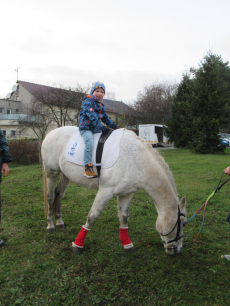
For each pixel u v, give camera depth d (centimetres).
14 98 3625
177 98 2016
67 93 2325
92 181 295
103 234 354
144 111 3781
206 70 1585
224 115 1562
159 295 224
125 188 279
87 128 293
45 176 367
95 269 263
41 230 365
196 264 276
